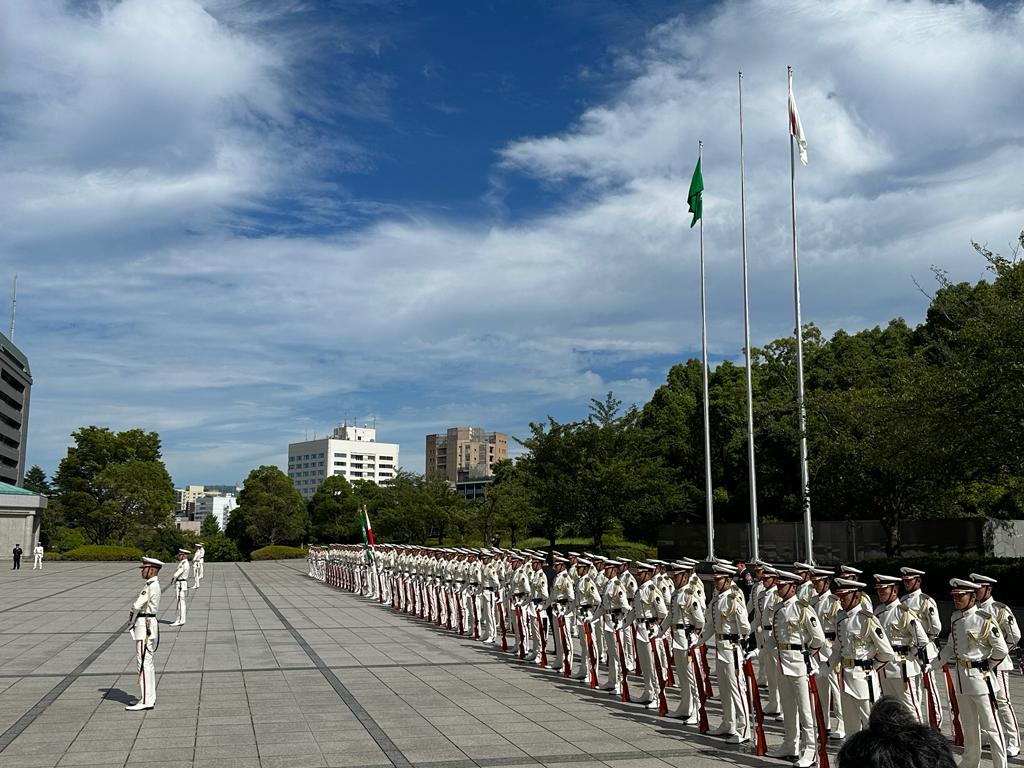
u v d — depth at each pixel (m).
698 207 31.86
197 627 24.33
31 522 68.31
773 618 11.12
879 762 3.19
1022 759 10.38
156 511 81.88
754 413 38.75
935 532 31.36
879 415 24.44
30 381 100.19
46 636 21.53
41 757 10.30
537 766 10.06
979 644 9.91
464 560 24.36
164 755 10.41
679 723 12.41
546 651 19.00
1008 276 21.88
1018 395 19.67
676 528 43.62
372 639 21.78
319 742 11.08
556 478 40.91
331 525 91.38
